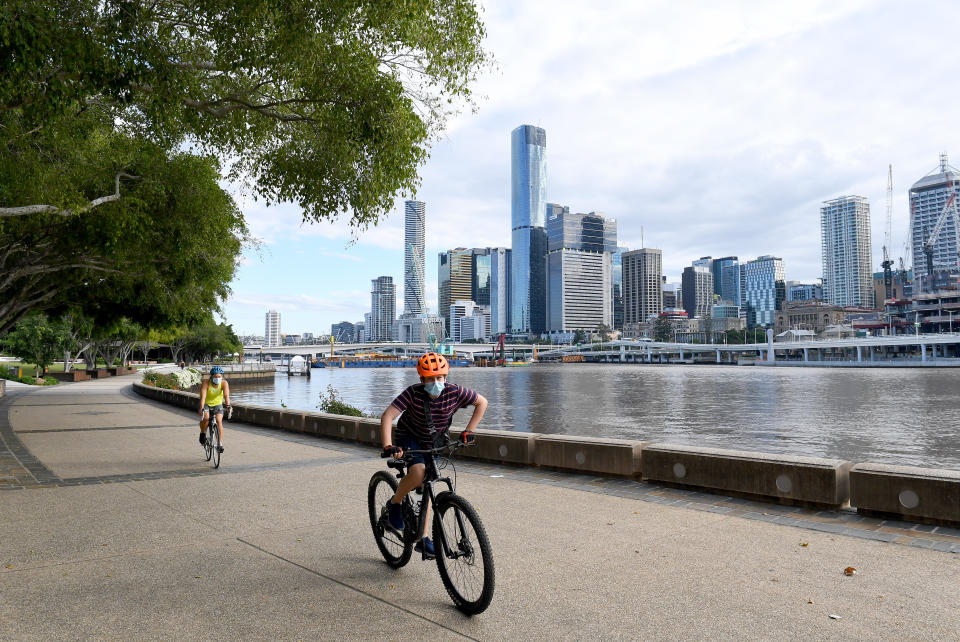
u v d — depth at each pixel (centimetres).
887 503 683
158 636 400
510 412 6388
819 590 473
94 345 7025
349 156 1232
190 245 1775
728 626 409
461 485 901
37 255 1977
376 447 1345
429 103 1210
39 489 898
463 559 448
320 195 1295
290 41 990
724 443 4231
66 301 2728
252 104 1261
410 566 546
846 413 6172
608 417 5900
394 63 1170
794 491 752
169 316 2738
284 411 1716
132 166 1628
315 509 764
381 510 563
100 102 1461
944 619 416
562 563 542
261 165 1420
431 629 411
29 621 423
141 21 975
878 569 520
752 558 554
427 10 1079
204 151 1425
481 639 395
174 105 1107
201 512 749
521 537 626
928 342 17638
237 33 1034
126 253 1766
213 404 1138
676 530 652
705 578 502
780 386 10488
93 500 820
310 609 446
